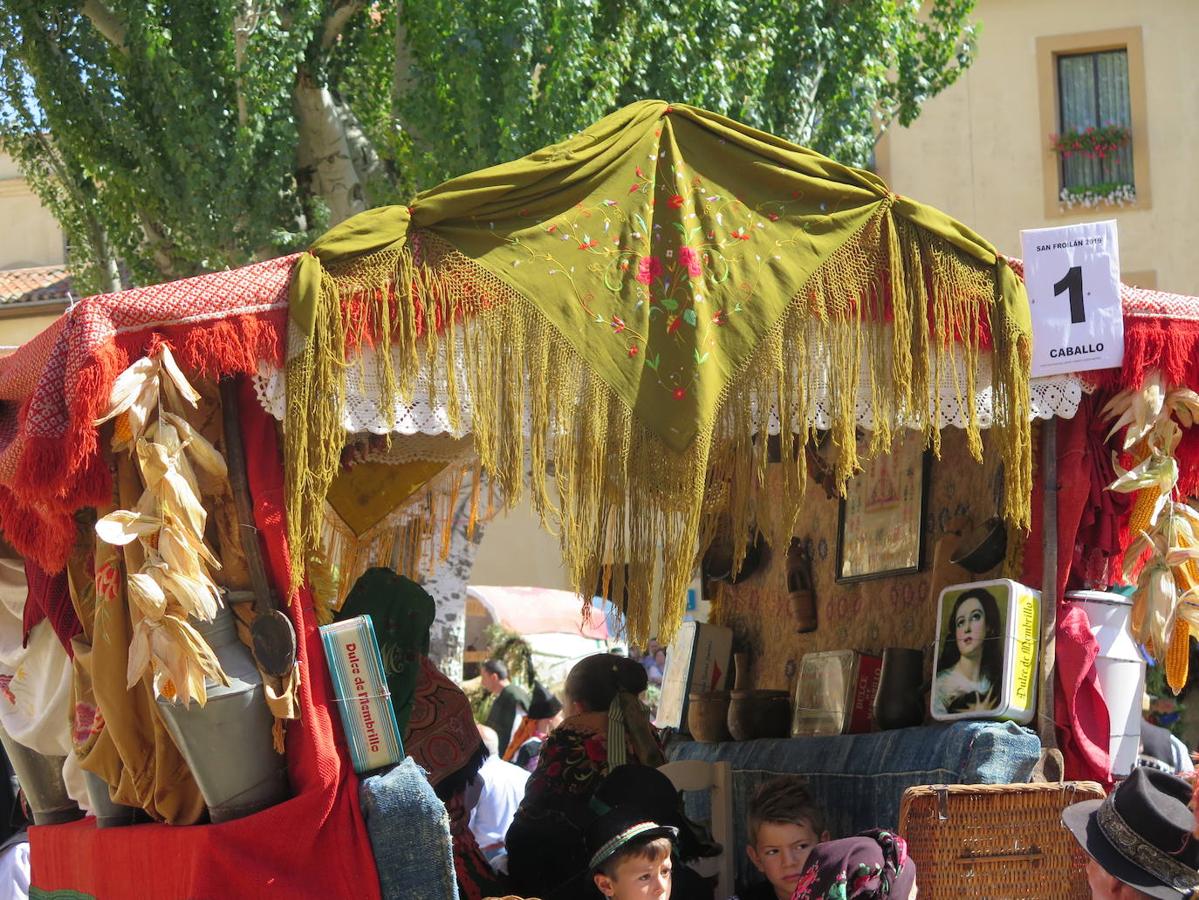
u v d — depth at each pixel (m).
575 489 4.93
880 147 25.53
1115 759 5.92
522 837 6.28
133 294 4.62
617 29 15.56
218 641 4.73
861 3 17.33
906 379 5.34
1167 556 5.88
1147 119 24.84
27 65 16.44
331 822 4.71
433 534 7.49
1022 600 5.80
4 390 5.26
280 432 4.91
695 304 5.05
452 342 4.89
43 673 6.18
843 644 7.39
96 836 5.40
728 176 5.26
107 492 4.70
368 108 17.27
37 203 30.92
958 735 5.67
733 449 5.52
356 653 4.86
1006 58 25.33
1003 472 6.08
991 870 5.36
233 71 15.77
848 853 4.90
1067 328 5.67
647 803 5.96
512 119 14.87
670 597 4.91
